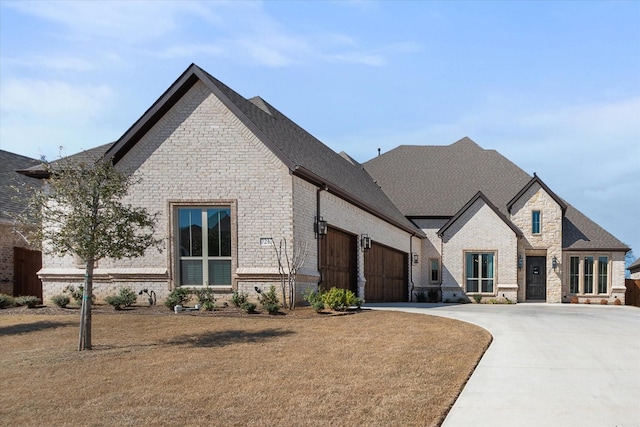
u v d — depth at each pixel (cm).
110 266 1709
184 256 1697
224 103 1686
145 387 822
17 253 2158
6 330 1300
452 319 1481
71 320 1406
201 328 1291
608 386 833
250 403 737
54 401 764
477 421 677
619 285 3039
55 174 1163
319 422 661
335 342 1125
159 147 1694
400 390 789
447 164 3666
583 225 3167
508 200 3316
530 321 1538
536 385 834
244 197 1669
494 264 3025
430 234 3291
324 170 2062
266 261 1645
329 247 1962
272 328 1288
